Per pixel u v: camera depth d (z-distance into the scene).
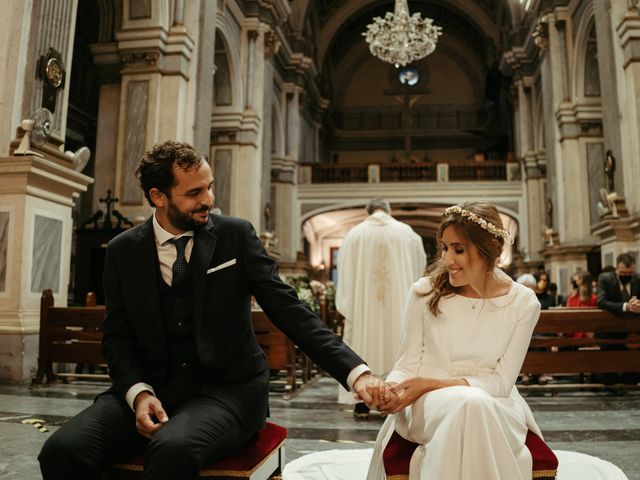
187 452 1.60
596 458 3.24
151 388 1.91
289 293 2.04
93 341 5.99
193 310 1.96
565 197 14.13
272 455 2.01
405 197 21.80
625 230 9.48
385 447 2.07
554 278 14.47
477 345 2.19
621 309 5.58
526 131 19.98
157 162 1.92
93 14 17.31
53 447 1.70
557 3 14.65
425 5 30.64
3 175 6.28
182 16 10.42
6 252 6.23
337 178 22.33
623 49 9.95
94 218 9.47
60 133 7.03
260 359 2.09
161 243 2.02
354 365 1.93
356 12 28.25
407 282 5.38
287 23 21.38
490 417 1.78
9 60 6.50
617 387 6.06
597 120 13.92
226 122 15.55
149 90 9.95
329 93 31.28
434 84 32.91
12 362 6.07
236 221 2.12
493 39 26.92
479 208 2.21
